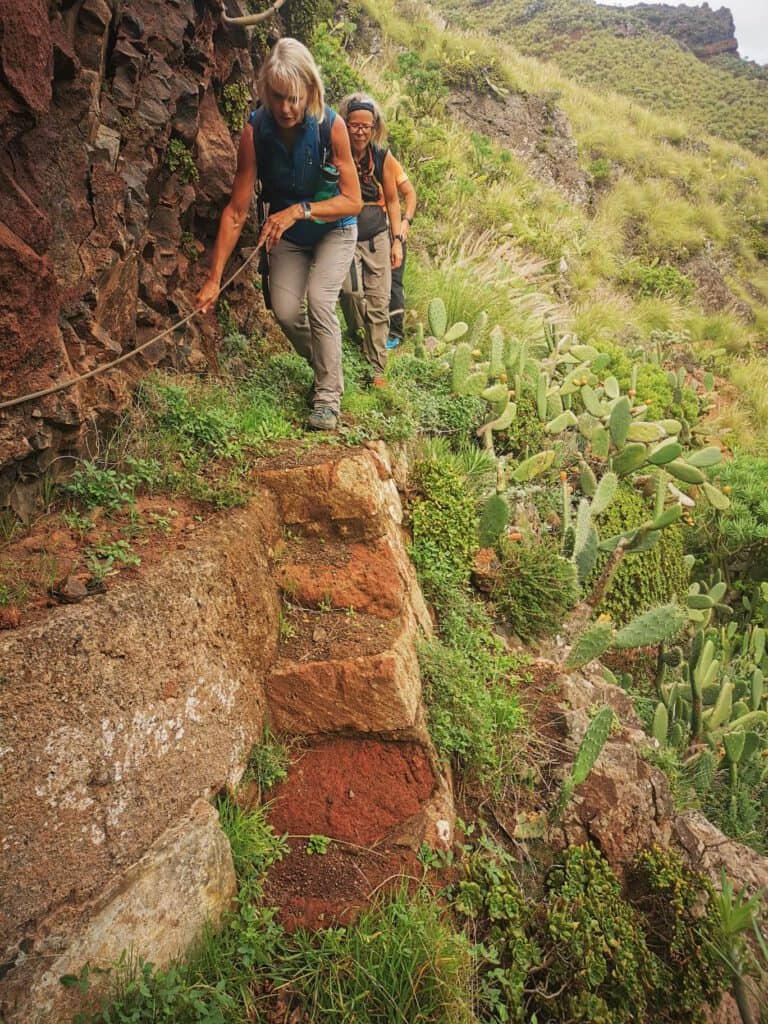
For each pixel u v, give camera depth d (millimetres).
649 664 6516
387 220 5199
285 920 2797
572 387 6910
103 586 2695
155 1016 2320
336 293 4180
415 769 3289
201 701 2854
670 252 17938
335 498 3697
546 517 5848
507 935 3031
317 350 4211
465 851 3217
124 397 3568
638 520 6484
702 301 17438
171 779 2674
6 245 2633
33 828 2221
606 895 3311
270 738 3240
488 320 7887
